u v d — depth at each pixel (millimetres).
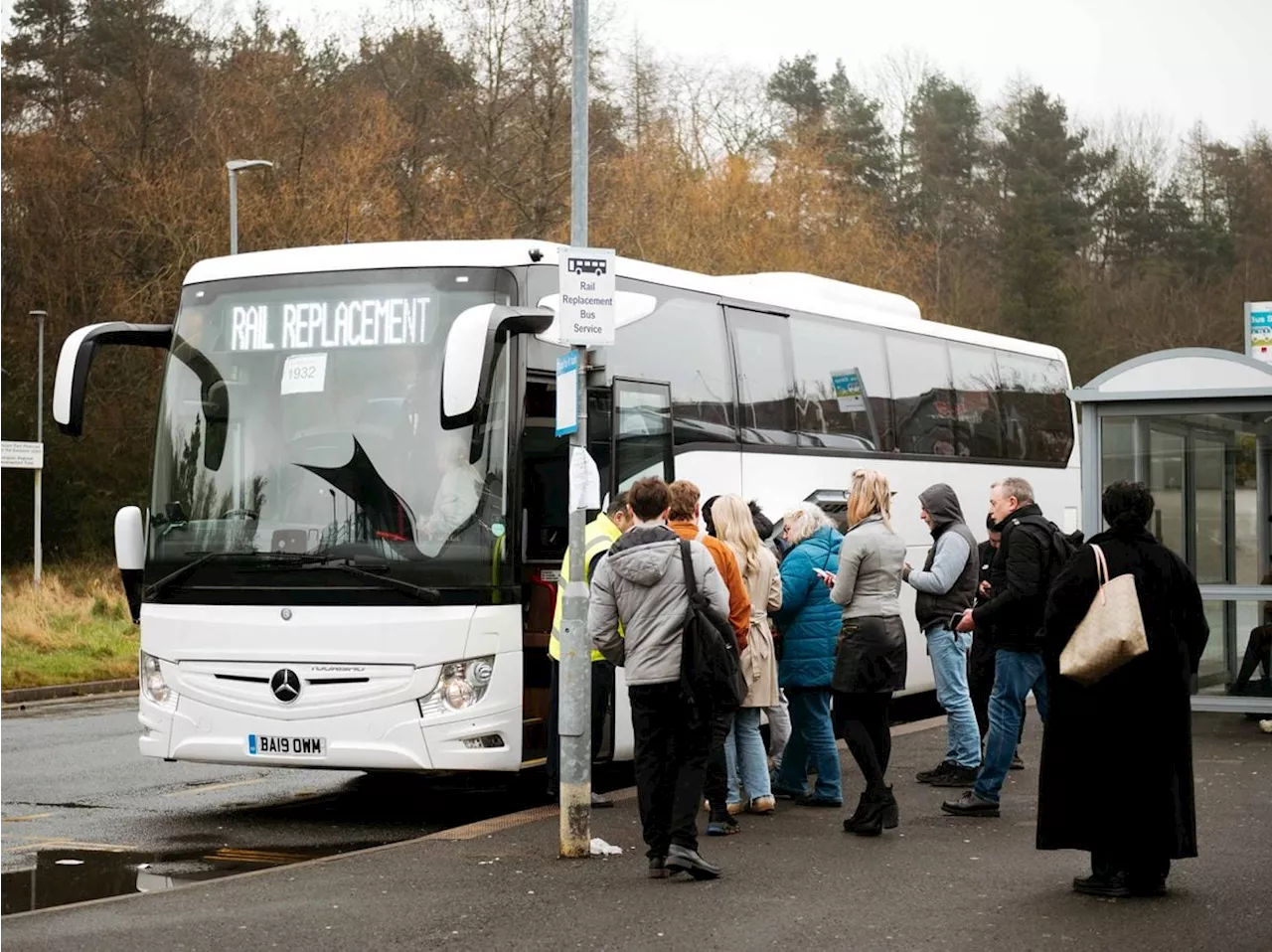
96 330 11727
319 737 10781
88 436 42625
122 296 40562
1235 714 15398
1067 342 60781
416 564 10734
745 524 10164
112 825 11219
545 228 39844
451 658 10625
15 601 28438
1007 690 9992
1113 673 7602
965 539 11242
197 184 39219
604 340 8773
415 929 7250
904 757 12836
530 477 11094
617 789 12305
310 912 7625
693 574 8227
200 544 11227
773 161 46000
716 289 14055
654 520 8375
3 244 42719
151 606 11375
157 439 11586
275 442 11203
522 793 12766
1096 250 67938
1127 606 7414
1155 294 62969
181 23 43844
